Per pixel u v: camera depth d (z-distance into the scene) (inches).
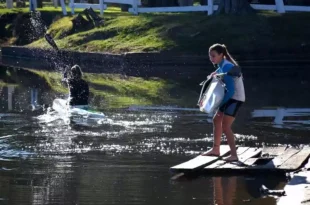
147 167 996.6
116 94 1833.2
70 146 1138.7
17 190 872.3
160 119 1419.8
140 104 1641.2
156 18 3006.9
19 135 1233.4
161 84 2064.5
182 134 1251.2
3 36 3548.2
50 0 4894.2
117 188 884.6
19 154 1077.8
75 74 1537.9
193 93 1857.8
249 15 2849.4
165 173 961.5
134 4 3216.0
